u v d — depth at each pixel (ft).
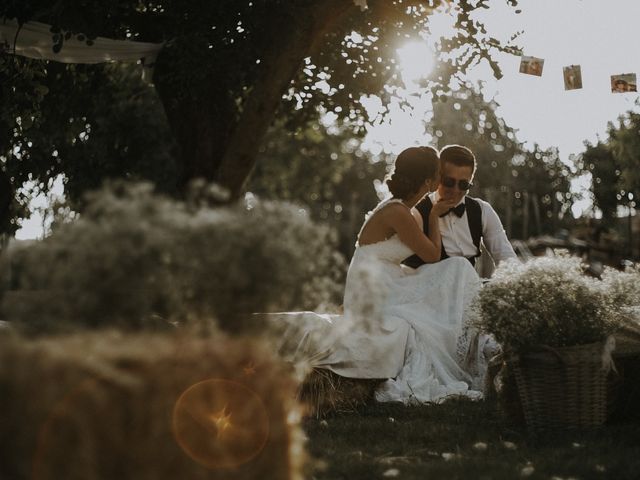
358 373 18.17
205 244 8.33
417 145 21.25
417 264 21.91
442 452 13.02
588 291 14.40
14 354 7.14
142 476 7.39
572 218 103.81
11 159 43.04
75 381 7.19
